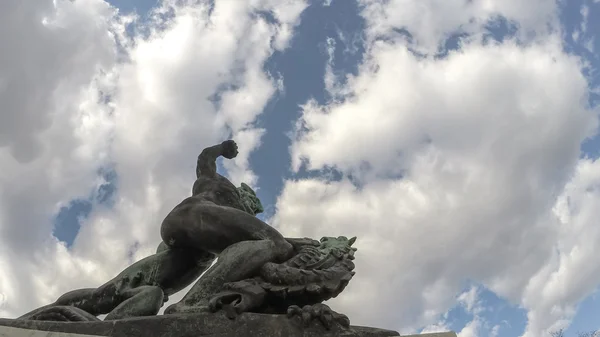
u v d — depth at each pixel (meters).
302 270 6.26
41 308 6.27
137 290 6.50
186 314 5.61
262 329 5.66
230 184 7.54
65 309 5.91
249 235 6.63
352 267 6.61
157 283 6.98
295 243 6.82
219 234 6.70
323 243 6.84
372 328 5.93
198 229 6.76
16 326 5.28
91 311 6.82
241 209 7.43
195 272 7.23
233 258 6.28
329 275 6.34
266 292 6.11
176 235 6.93
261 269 6.34
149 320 5.46
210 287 6.08
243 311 5.78
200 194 7.27
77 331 5.29
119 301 6.81
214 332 5.55
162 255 7.12
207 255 7.17
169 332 5.45
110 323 5.37
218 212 6.78
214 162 7.70
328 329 5.77
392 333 5.91
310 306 5.86
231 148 7.80
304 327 5.74
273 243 6.55
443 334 5.66
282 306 6.18
